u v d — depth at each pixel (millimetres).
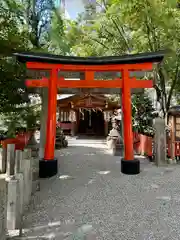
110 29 9680
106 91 7449
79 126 18141
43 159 5293
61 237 2520
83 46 10422
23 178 3203
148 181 4773
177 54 7551
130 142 5562
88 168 6113
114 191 4145
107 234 2592
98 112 18203
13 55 5711
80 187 4395
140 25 7750
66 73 6227
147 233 2621
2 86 6012
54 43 9461
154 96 11422
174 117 7574
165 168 5988
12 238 2482
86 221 2928
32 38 8234
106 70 5668
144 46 8383
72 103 14266
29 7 8789
